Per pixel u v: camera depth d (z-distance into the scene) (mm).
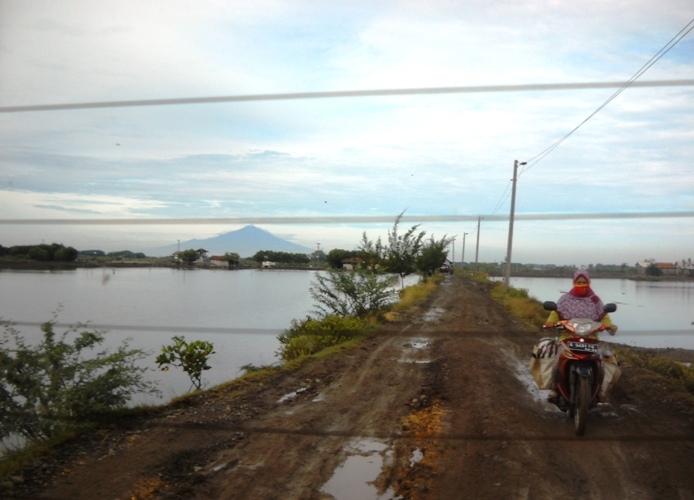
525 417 6570
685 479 4668
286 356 11484
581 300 6664
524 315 17609
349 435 6102
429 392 7980
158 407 6762
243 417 6590
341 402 7480
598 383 6090
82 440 5570
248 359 11398
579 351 6059
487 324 15594
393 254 25219
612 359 6262
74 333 6816
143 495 4418
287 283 14445
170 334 12484
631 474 4793
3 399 5637
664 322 7027
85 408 5855
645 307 7707
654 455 5234
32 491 4434
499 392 7809
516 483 4637
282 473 5035
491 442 5664
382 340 12688
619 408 7027
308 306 14969
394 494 4652
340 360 10328
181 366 9102
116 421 6180
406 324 15422
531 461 5102
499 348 12000
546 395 7969
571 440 5707
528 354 11453
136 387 6980
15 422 5641
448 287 34812
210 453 5418
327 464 5266
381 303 16328
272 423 6414
